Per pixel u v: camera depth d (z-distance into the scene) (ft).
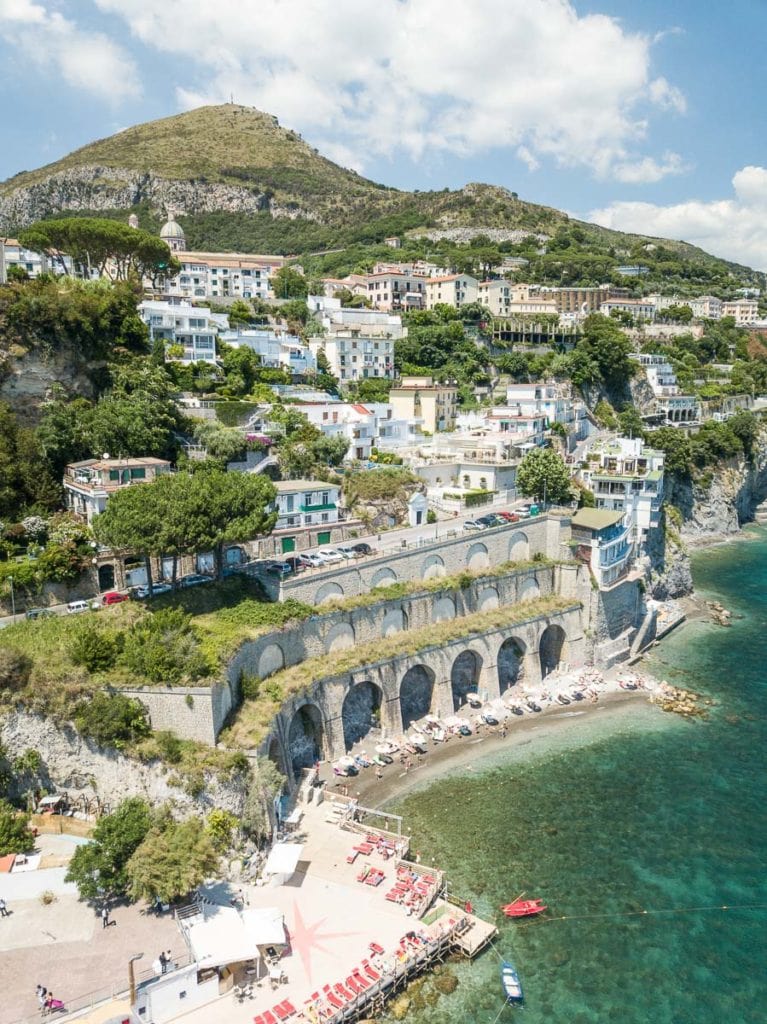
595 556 316.40
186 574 264.52
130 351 352.28
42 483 275.59
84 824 181.78
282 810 203.21
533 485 375.04
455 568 296.92
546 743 252.01
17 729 185.78
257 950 147.13
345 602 253.03
